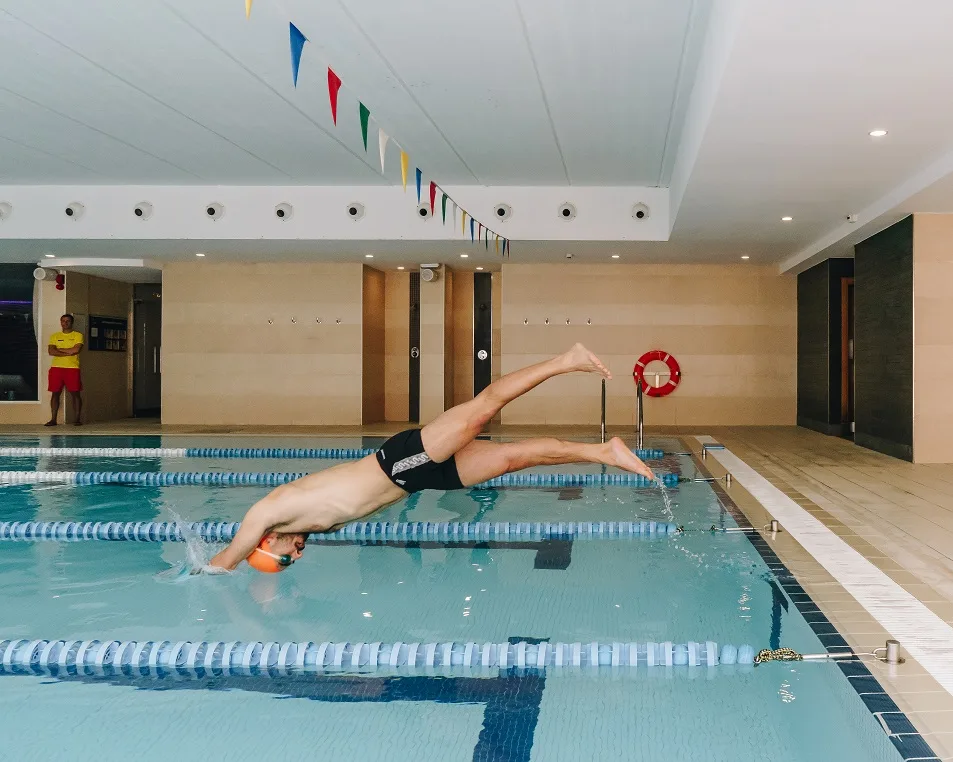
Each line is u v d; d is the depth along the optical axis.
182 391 11.63
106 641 2.77
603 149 7.36
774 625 2.89
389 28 4.79
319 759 1.98
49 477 6.67
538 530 4.58
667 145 7.21
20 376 11.62
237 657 2.65
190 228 9.18
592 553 4.09
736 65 3.96
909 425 7.35
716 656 2.61
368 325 11.75
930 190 6.14
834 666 2.47
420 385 11.66
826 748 1.97
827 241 8.89
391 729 2.15
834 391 9.94
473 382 12.40
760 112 4.66
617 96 5.92
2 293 11.56
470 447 3.08
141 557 4.06
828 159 5.71
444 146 7.30
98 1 4.48
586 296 11.41
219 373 11.59
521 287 11.43
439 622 3.03
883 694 2.25
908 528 4.41
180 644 2.71
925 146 5.36
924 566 3.61
